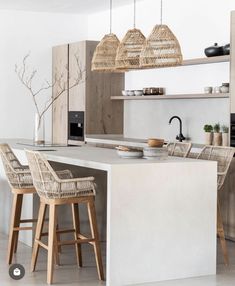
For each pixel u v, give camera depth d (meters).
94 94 9.41
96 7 9.72
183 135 8.25
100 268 5.07
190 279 5.08
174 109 8.45
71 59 9.72
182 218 5.09
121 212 4.82
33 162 5.00
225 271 5.38
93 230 5.09
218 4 7.61
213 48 7.28
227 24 7.45
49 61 10.41
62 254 6.01
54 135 10.38
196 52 8.09
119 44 6.77
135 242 4.89
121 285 4.84
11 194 6.68
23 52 10.23
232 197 6.58
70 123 9.82
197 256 5.17
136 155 5.29
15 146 6.96
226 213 6.70
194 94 7.55
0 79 10.11
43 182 4.92
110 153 5.92
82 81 9.40
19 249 6.14
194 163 5.12
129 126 9.54
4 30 10.09
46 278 5.07
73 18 10.54
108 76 9.50
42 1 9.18
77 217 5.54
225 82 7.46
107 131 9.58
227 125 7.41
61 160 5.50
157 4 8.80
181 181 5.07
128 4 9.38
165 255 5.03
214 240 5.24
